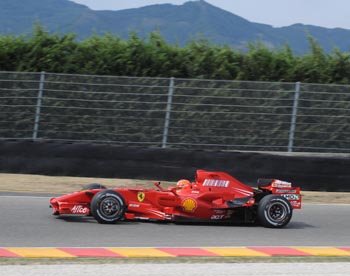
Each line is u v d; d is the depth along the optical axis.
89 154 26.81
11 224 17.64
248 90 29.17
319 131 29.28
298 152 29.16
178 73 33.81
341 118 29.38
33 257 14.05
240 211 19.42
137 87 28.94
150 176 26.81
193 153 26.86
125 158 26.83
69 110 28.81
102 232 17.12
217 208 19.09
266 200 19.17
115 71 33.53
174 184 26.66
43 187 24.72
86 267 13.23
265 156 26.89
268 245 16.77
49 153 26.78
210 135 28.98
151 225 18.55
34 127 28.70
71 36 34.12
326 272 13.73
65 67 33.34
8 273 12.40
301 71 34.72
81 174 26.77
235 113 29.06
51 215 19.19
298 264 14.49
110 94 28.91
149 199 18.83
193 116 28.95
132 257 14.48
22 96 28.73
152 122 28.88
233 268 13.74
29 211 19.67
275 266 14.14
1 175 26.30
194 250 15.60
